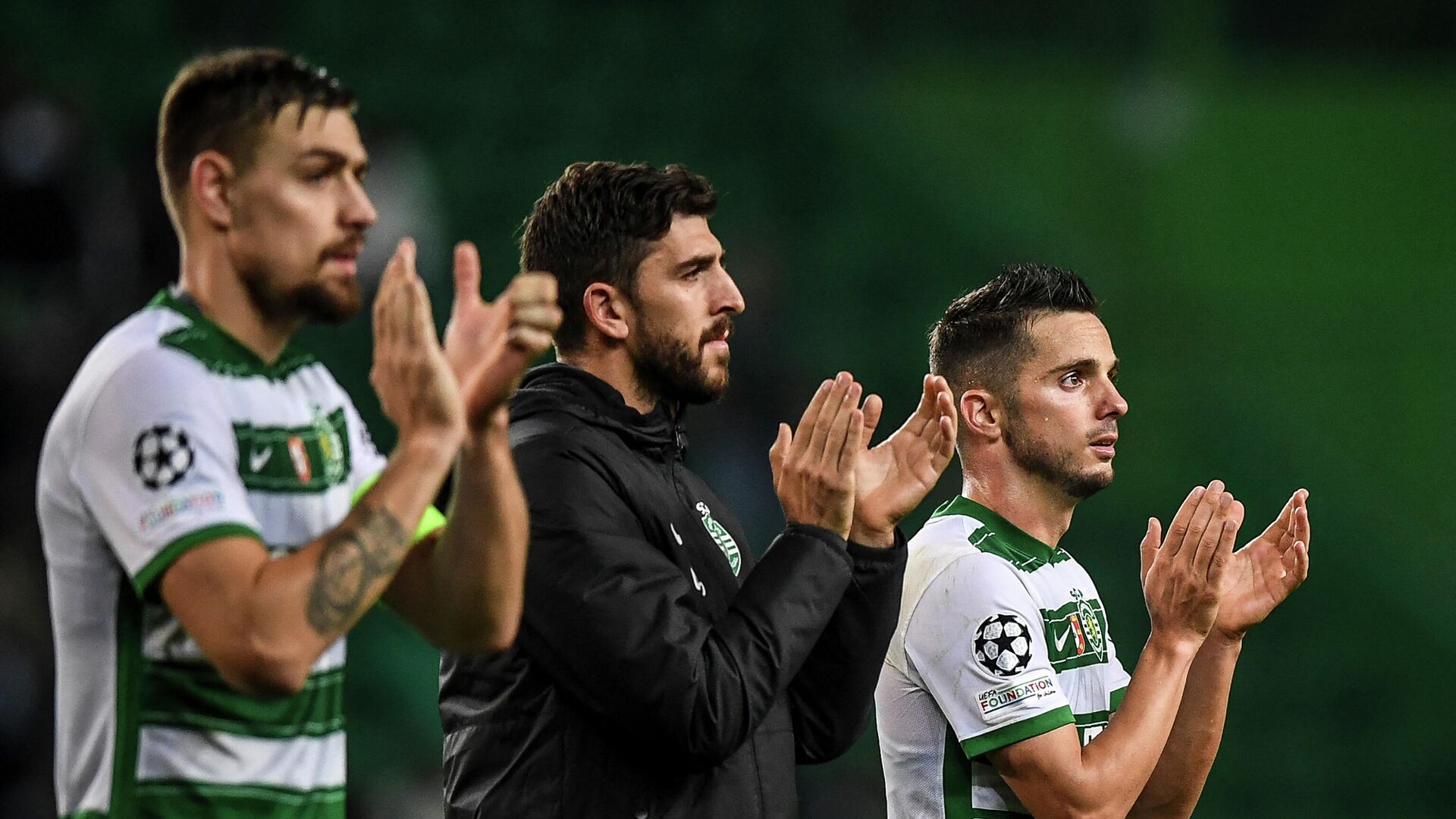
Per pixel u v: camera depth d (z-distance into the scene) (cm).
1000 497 948
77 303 2502
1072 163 4288
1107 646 965
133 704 620
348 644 2623
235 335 655
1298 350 4056
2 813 2102
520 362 641
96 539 623
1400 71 4559
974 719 889
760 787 812
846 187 3850
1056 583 938
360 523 593
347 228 658
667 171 863
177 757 618
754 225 3738
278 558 598
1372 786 3338
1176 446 3741
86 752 629
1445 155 4447
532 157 3675
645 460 844
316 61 3584
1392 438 3988
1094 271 4009
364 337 3066
